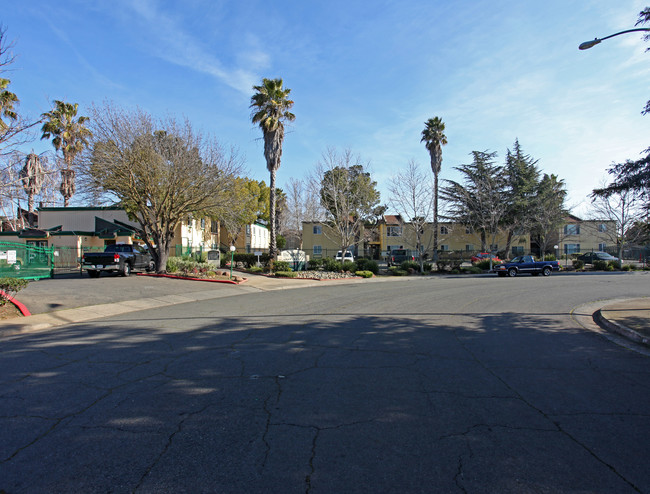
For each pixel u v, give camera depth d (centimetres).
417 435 391
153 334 870
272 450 360
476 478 317
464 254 4759
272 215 2708
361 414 441
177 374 582
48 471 326
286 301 1420
